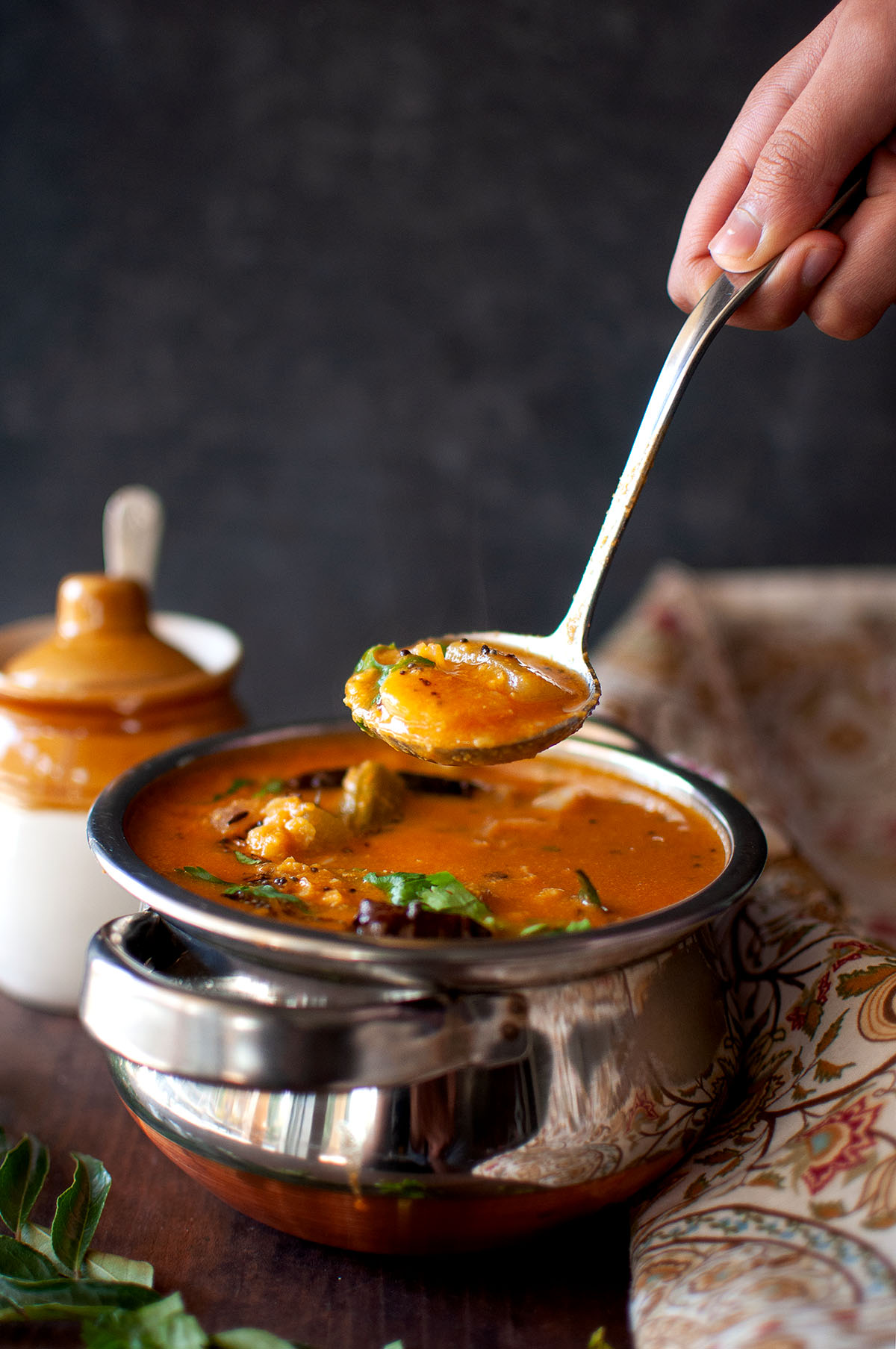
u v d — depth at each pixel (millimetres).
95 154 1152
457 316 1200
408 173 1163
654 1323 428
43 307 1188
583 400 1220
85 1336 440
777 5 1104
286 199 1171
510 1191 444
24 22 1115
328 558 1271
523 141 1152
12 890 571
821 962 517
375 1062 420
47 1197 503
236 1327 458
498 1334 458
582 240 1176
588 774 562
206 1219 495
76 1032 582
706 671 809
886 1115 453
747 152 531
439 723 489
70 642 597
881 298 519
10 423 1218
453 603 1281
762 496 1236
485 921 461
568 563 1266
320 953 425
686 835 526
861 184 520
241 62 1134
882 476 1226
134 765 557
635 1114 452
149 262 1182
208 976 449
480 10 1121
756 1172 463
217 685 602
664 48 1122
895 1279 417
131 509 655
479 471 1243
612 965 447
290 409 1227
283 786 542
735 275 510
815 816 855
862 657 932
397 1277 475
